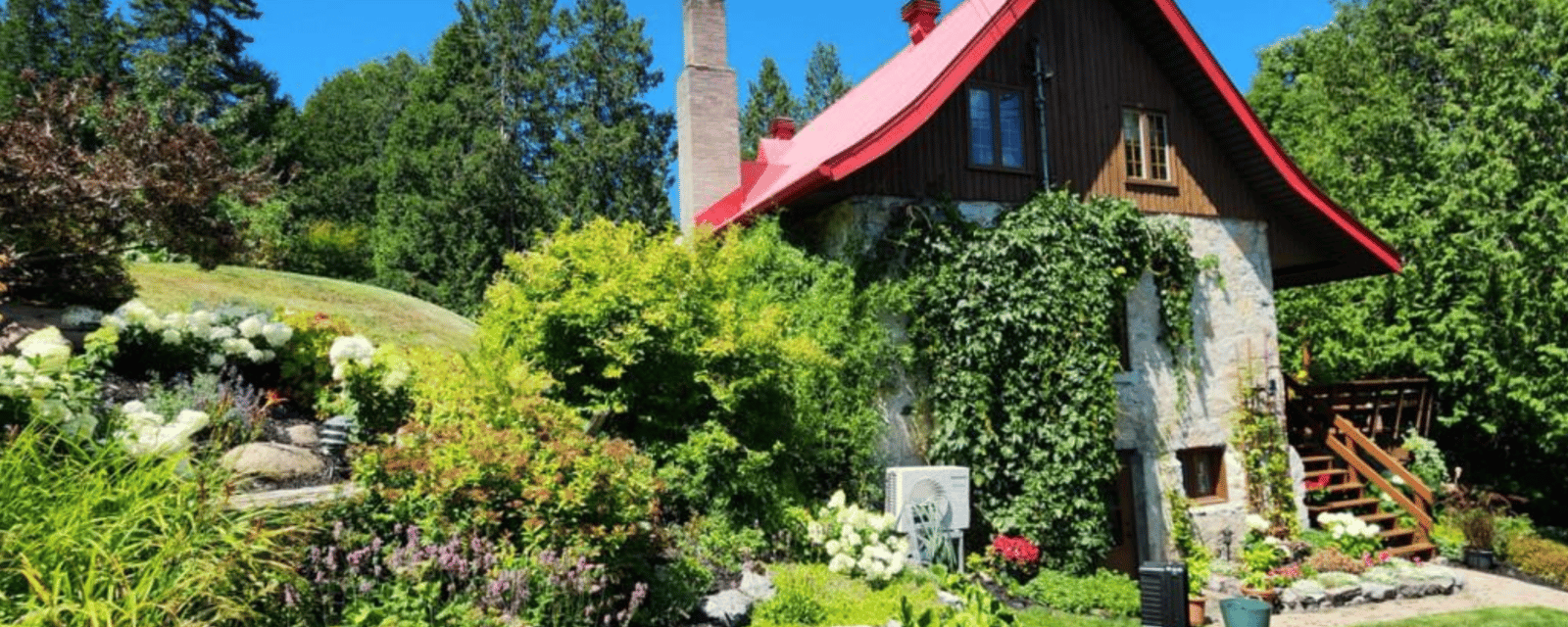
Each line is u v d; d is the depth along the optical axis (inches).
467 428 289.9
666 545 317.7
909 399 485.7
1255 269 600.4
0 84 1540.4
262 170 446.6
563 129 1656.0
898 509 432.8
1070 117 546.3
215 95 1643.7
